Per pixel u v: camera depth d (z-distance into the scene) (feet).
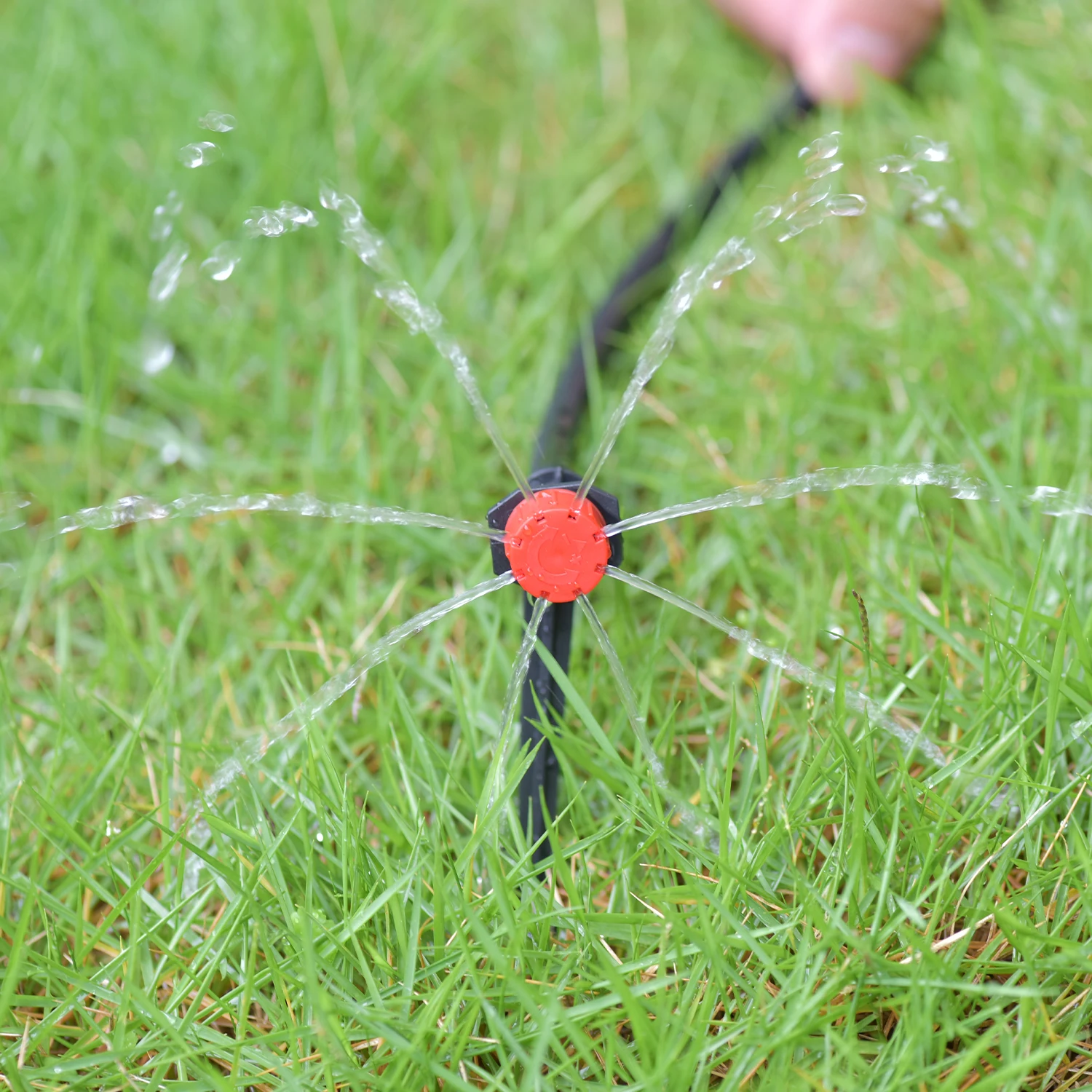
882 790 1.62
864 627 1.59
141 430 1.86
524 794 1.59
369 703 1.69
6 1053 1.54
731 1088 1.49
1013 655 1.61
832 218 1.97
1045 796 1.57
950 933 1.56
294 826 1.60
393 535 1.77
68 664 1.73
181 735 1.66
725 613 1.74
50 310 1.90
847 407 1.82
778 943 1.55
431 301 1.93
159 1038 1.54
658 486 1.78
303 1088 1.51
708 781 1.62
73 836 1.57
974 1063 1.51
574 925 1.56
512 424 1.85
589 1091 1.51
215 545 1.79
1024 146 1.95
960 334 1.85
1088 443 1.75
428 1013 1.50
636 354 1.89
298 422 1.89
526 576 1.51
